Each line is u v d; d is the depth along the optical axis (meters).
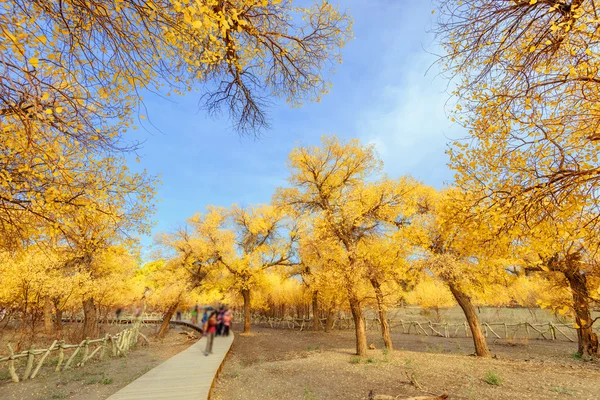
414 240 10.53
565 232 3.15
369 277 11.72
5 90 2.56
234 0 4.04
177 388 7.03
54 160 3.73
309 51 5.41
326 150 13.62
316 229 11.79
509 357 12.74
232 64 4.71
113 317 24.28
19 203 4.09
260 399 7.42
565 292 9.25
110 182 5.36
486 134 3.69
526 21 3.34
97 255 12.78
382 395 6.83
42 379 9.05
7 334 14.70
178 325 31.34
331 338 21.36
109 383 8.70
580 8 2.56
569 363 10.82
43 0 2.52
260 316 36.28
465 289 11.34
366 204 11.80
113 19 2.96
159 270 20.81
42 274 11.57
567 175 3.00
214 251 21.38
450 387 7.93
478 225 3.77
